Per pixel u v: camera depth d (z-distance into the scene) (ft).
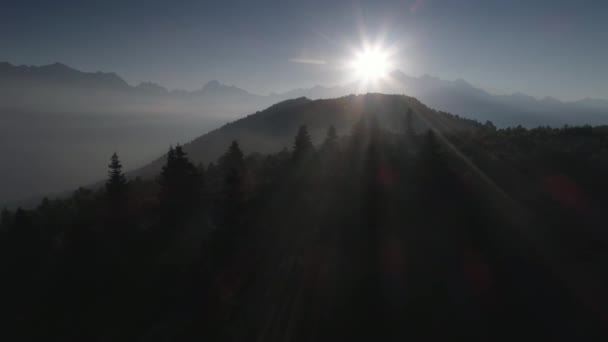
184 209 137.59
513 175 118.62
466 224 98.99
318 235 108.78
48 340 87.10
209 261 106.63
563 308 70.44
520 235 90.94
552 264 80.43
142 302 94.63
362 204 118.42
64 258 103.96
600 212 91.50
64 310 93.66
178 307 91.97
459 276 83.10
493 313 72.79
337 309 80.07
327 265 94.02
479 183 117.08
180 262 110.11
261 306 85.92
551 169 115.85
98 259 106.52
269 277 94.79
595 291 71.36
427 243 95.61
